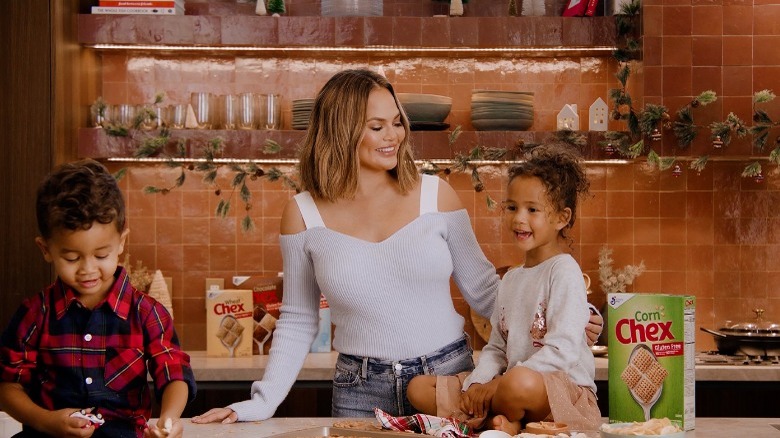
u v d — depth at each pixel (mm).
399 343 2332
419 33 3912
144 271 4035
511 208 2301
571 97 4168
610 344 1988
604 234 4160
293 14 4230
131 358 1812
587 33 3904
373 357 2342
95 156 3881
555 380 2018
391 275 2340
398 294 2340
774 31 3734
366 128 2354
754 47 3738
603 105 3986
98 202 1640
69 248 1644
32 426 1698
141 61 4195
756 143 3719
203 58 4203
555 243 2318
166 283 4152
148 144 3830
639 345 1955
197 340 4172
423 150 3848
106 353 1805
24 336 1781
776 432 1930
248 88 4195
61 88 3773
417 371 2336
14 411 1708
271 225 4172
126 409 1819
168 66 4199
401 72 4188
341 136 2361
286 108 4199
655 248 4152
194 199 4180
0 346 1795
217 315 3896
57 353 1784
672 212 4152
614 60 4148
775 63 3736
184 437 1952
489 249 4137
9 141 3727
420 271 2346
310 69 4199
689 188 4152
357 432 1964
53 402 1793
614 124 4098
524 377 1980
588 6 3984
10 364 1771
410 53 4133
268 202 4172
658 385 1936
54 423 1641
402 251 2344
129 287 1844
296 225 2439
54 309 1796
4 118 3727
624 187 4160
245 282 4031
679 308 1921
